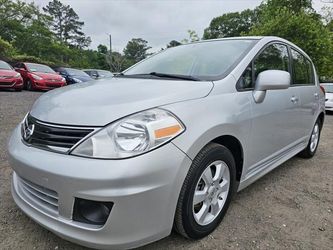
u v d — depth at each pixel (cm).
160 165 175
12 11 3744
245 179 263
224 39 322
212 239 224
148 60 339
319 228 247
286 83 254
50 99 227
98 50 6375
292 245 222
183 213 198
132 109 186
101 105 193
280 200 296
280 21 1969
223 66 264
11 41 3888
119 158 170
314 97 400
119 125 178
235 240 224
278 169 392
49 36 4438
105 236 173
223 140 235
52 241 212
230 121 222
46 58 4397
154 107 190
